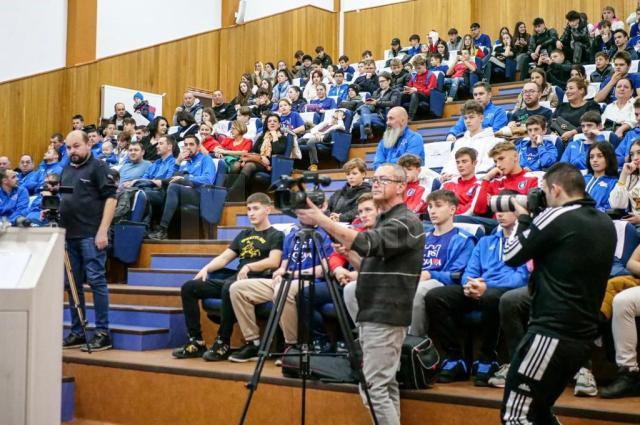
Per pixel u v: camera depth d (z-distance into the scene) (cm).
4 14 1091
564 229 269
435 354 377
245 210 707
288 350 394
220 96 1148
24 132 1092
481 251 421
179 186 690
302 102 1081
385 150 668
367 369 324
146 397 437
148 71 1248
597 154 474
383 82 1000
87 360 461
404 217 323
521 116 720
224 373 409
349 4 1517
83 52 1172
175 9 1316
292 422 386
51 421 230
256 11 1441
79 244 499
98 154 988
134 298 570
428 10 1415
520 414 270
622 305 358
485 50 1173
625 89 668
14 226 244
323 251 336
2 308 219
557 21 1304
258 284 454
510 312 376
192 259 628
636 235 397
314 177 312
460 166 523
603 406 327
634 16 1089
